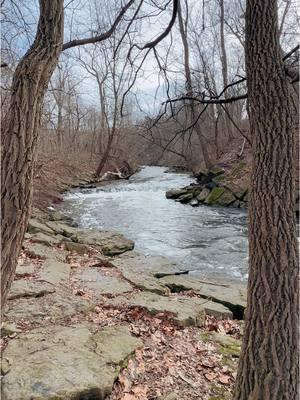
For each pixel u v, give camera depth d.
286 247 2.21
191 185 17.78
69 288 5.11
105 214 13.41
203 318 4.64
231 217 12.80
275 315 2.16
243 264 7.94
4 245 1.68
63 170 20.92
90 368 2.99
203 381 3.22
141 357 3.46
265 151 2.31
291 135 2.33
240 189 14.92
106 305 4.64
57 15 1.97
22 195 1.76
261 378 2.13
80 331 3.70
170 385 3.11
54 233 8.79
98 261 6.88
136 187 20.36
